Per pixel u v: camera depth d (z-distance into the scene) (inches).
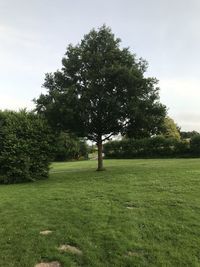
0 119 797.2
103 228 354.6
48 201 481.1
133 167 917.2
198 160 1139.9
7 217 403.5
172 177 641.6
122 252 303.3
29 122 790.5
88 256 295.4
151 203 444.5
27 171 745.6
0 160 740.7
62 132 882.8
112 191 534.9
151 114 853.2
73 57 867.4
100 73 821.9
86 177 731.4
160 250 307.1
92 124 861.8
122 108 824.9
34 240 327.9
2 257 295.1
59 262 289.3
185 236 333.7
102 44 876.6
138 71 830.5
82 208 430.3
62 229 354.6
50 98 855.7
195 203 437.4
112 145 1797.5
